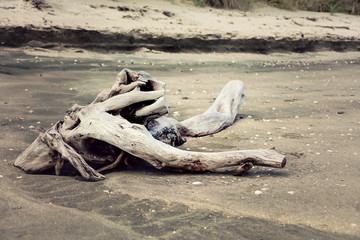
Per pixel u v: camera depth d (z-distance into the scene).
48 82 9.84
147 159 4.57
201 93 9.52
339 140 6.09
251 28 17.77
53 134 4.66
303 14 22.25
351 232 3.26
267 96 9.48
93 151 4.91
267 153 4.59
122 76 5.20
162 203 3.78
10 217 3.38
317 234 3.23
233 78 11.63
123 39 14.41
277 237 3.18
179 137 5.85
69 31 13.73
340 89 10.38
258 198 3.89
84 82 10.09
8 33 13.04
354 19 22.83
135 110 5.06
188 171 4.73
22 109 7.51
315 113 7.91
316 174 4.62
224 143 6.00
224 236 3.19
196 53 15.36
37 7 14.92
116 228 3.28
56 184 4.26
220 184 4.30
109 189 4.13
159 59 13.86
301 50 17.58
